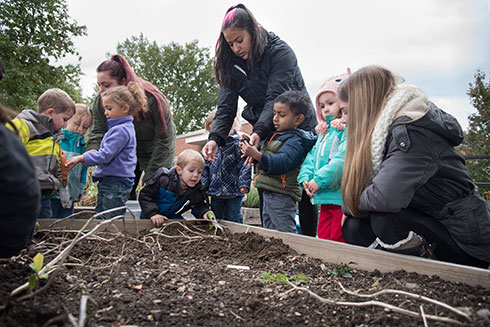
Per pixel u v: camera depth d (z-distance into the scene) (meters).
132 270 1.73
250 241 2.42
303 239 2.23
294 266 1.97
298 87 3.30
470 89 8.32
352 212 2.06
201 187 3.23
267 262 2.06
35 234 2.33
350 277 1.76
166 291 1.48
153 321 1.17
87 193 5.62
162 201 3.15
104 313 1.20
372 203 1.83
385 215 1.92
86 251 2.00
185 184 3.14
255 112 3.53
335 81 2.84
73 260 1.83
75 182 3.62
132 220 2.81
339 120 2.71
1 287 1.25
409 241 1.89
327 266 1.95
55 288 1.38
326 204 2.74
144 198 3.08
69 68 14.68
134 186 4.46
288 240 2.34
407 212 1.90
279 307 1.35
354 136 2.04
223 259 2.12
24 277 1.40
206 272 1.80
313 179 2.56
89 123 3.75
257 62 3.22
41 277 1.33
